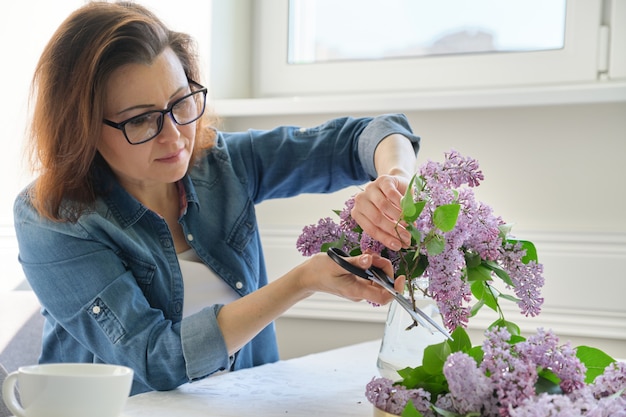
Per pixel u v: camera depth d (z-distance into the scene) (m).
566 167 1.71
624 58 1.75
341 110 1.87
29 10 1.78
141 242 1.21
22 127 1.76
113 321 1.09
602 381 0.71
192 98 1.15
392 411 0.72
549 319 1.67
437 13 1.94
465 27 1.92
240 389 1.04
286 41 2.08
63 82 1.12
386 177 0.93
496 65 1.87
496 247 0.88
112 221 1.19
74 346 1.28
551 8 1.84
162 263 1.23
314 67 2.05
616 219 1.68
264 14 2.10
